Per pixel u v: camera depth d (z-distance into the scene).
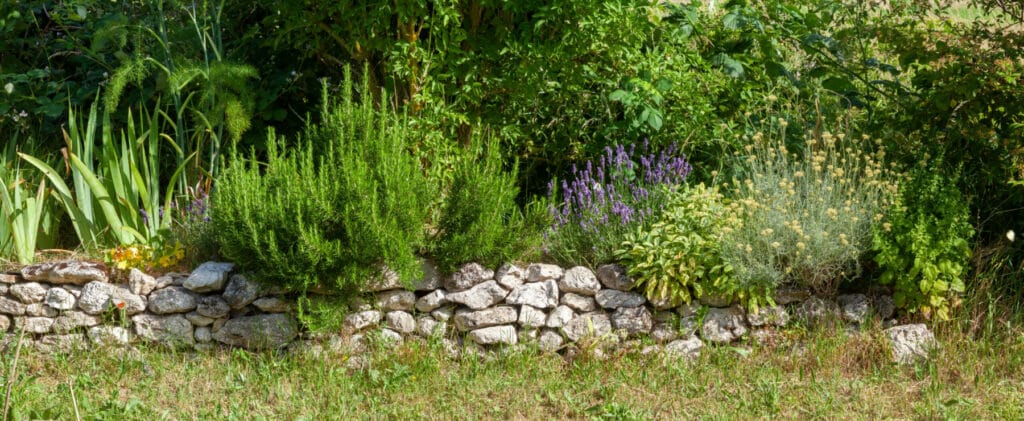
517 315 4.53
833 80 5.78
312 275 4.30
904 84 6.60
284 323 4.44
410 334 4.55
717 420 3.85
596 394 4.18
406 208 4.38
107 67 6.00
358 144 4.57
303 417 3.75
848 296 4.61
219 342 4.48
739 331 4.55
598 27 5.39
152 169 5.18
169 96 5.65
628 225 4.71
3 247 4.88
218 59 5.47
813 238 4.44
